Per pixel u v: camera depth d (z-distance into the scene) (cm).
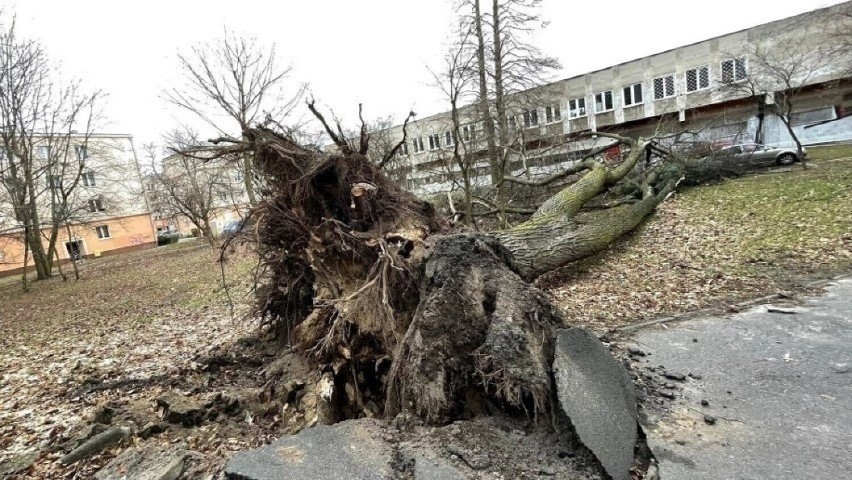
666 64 2289
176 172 2502
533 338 344
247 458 282
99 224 2928
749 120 2039
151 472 311
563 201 842
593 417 296
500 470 265
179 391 480
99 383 536
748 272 674
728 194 1156
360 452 288
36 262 1948
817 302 540
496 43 1553
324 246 489
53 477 330
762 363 412
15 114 1636
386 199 503
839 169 1216
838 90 1847
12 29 1627
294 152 483
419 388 337
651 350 466
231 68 1656
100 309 1070
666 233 946
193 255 2127
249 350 607
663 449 299
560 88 2458
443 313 361
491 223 1145
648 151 1316
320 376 448
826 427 311
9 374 620
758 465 278
